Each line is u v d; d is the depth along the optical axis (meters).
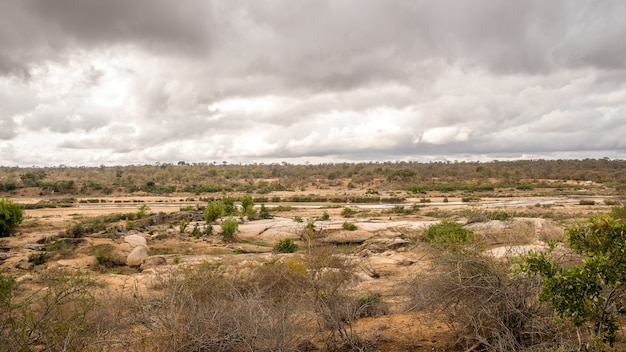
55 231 32.38
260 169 162.00
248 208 44.78
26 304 4.82
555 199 67.19
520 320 4.98
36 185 96.38
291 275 7.13
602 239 4.35
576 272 4.12
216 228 34.94
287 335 5.00
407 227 31.27
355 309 6.39
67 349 4.43
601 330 4.25
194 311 4.92
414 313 7.00
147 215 44.62
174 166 189.50
